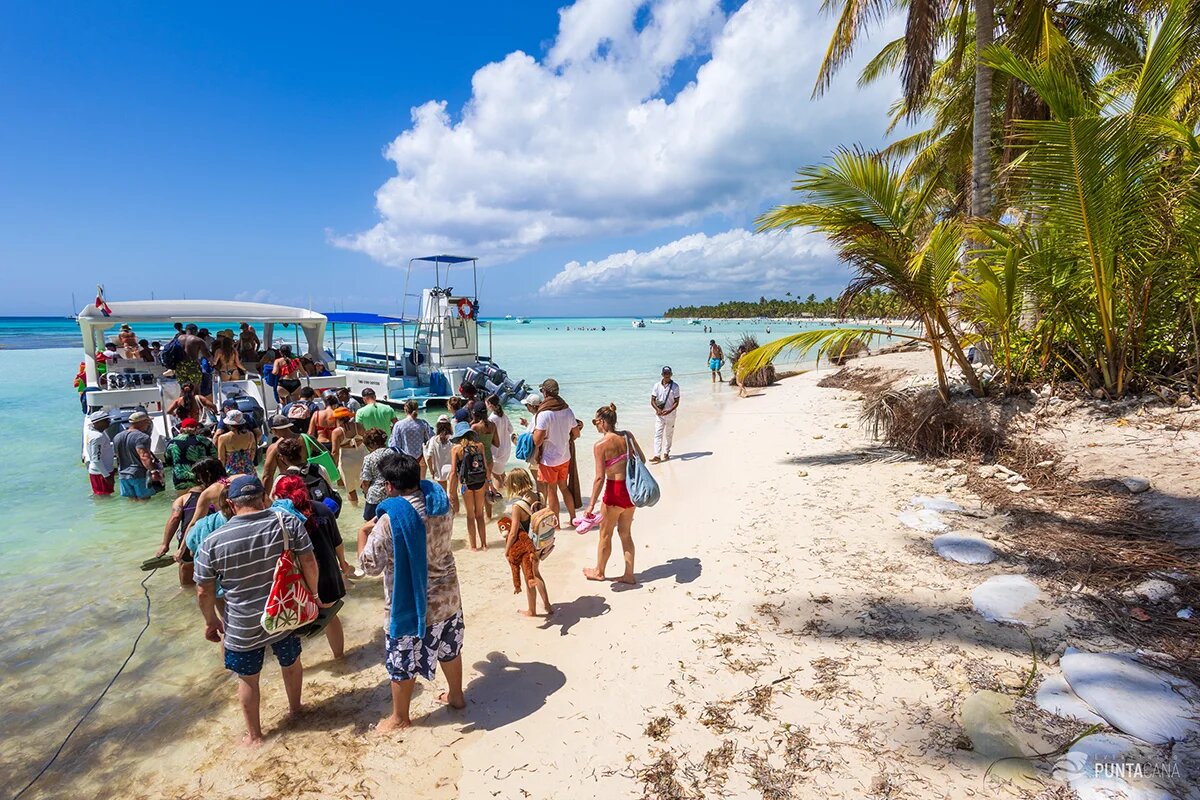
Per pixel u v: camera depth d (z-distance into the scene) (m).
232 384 12.59
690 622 4.57
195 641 4.91
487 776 3.25
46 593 5.75
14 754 3.62
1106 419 7.05
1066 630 3.83
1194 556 4.38
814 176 7.81
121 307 13.35
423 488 3.58
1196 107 8.56
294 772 3.39
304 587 3.58
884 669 3.71
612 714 3.63
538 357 35.88
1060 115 6.50
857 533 5.87
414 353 19.39
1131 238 6.86
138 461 8.68
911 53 11.99
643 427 13.65
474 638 4.70
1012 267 7.46
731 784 2.99
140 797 3.27
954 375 9.47
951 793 2.75
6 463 10.97
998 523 5.59
